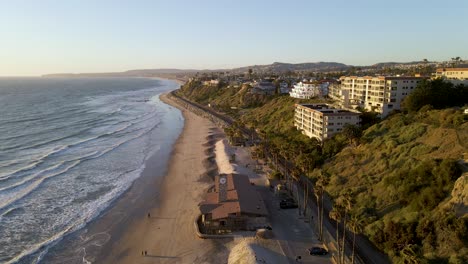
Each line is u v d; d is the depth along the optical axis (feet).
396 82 420.77
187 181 324.80
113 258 203.41
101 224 243.19
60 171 348.79
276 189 284.00
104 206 270.67
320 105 457.27
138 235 228.84
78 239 223.30
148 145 462.19
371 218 218.59
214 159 392.47
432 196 201.57
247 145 444.14
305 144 387.96
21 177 331.36
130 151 429.79
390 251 186.39
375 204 232.12
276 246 205.36
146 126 602.85
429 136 276.41
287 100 634.84
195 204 272.51
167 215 255.91
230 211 229.66
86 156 403.34
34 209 263.29
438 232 177.27
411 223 193.77
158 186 313.53
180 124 623.36
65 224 242.17
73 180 325.42
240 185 278.46
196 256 202.90
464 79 465.47
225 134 521.24
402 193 223.10
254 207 237.86
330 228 223.30
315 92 631.15
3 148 435.94
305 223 233.14
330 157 331.77
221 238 220.02
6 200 277.44
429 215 192.65
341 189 266.36
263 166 354.95
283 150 332.80
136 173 347.77
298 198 267.18
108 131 554.46
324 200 263.08
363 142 319.68
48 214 255.91
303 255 196.65
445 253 166.30
